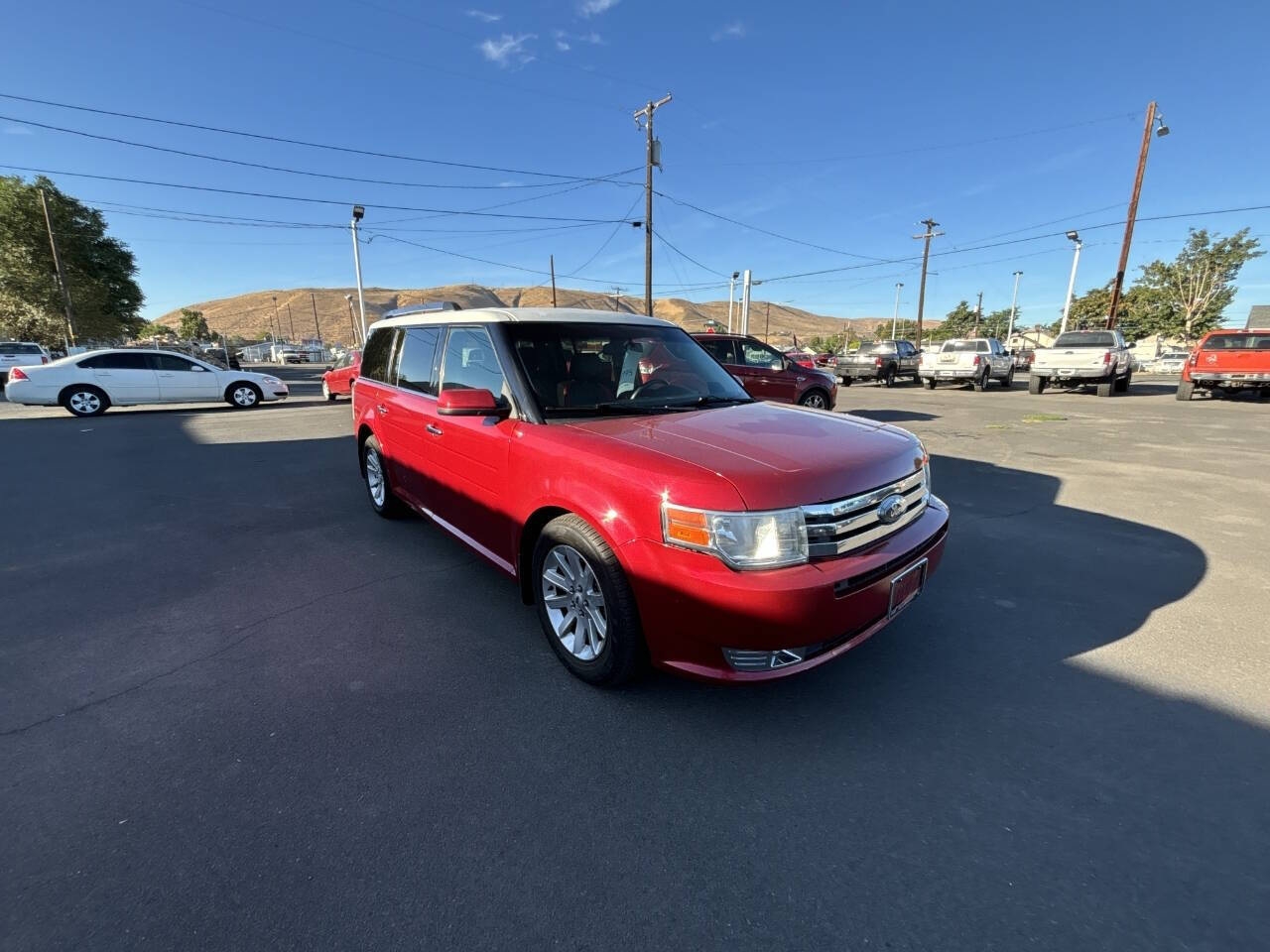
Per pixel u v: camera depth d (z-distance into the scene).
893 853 1.99
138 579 4.21
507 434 3.28
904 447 2.98
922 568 2.85
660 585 2.48
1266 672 3.00
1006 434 10.07
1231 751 2.45
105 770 2.37
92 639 3.39
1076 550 4.64
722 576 2.35
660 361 3.90
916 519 2.96
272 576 4.27
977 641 3.31
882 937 1.70
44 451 8.98
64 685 2.94
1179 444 9.06
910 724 2.63
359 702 2.81
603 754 2.47
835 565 2.45
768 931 1.73
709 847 2.02
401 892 1.85
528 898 1.83
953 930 1.72
